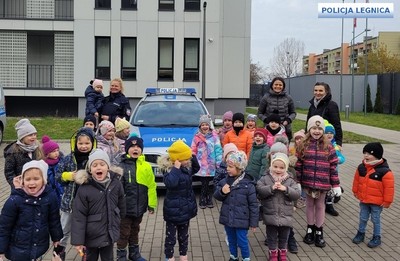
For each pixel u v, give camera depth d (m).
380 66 67.31
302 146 5.74
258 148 6.23
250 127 7.66
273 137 6.77
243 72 26.84
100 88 8.59
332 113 7.01
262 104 7.98
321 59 128.38
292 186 5.02
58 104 24.80
